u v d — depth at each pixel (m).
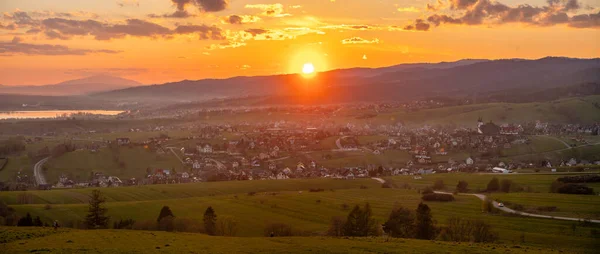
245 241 84.38
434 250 76.38
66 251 72.06
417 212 114.94
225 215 160.62
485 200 164.50
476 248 78.75
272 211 170.50
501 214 148.12
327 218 157.75
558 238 115.06
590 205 153.38
